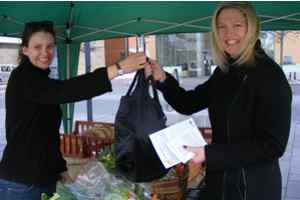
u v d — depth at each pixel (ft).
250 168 5.80
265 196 5.80
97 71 6.25
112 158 7.35
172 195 8.70
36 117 6.96
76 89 6.13
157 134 6.10
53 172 7.44
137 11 12.29
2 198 7.21
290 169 18.69
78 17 13.00
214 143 6.04
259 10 11.43
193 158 5.69
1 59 56.24
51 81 6.44
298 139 24.54
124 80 68.80
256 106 5.63
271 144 5.43
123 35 14.35
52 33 7.14
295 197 15.20
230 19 5.81
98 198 6.85
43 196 6.96
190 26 12.94
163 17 12.66
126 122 6.52
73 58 15.58
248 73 5.71
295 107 37.55
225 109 5.88
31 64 6.88
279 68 5.73
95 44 62.80
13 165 7.07
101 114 35.88
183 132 6.07
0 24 12.71
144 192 7.13
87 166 7.68
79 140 12.18
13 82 6.82
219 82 6.13
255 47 5.86
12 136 7.05
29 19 12.40
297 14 11.32
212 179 6.12
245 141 5.60
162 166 6.52
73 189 7.00
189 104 7.47
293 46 70.33
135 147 6.46
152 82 6.73
